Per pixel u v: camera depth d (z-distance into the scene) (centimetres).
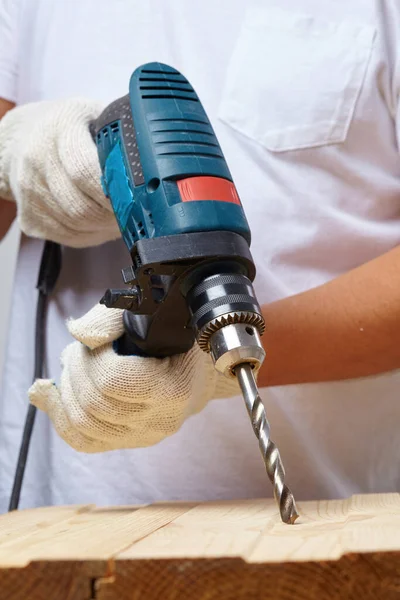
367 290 66
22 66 94
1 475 88
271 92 82
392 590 33
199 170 53
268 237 81
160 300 52
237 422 81
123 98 63
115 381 55
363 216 82
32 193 73
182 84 60
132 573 35
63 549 39
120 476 83
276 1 84
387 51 80
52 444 87
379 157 81
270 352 69
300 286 82
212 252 49
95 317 57
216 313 47
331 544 37
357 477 81
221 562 34
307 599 33
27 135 75
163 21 87
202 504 64
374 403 81
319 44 81
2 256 155
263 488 80
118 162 58
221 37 85
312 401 81
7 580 36
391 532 40
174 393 56
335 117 80
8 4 94
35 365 85
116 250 87
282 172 81
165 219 51
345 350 67
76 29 90
